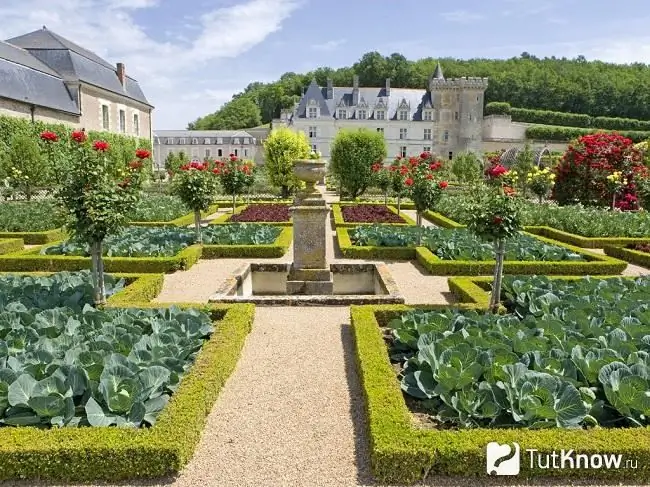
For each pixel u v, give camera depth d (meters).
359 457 3.64
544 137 60.84
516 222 6.40
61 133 30.69
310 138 54.78
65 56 34.56
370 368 4.63
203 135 69.00
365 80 78.44
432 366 4.29
